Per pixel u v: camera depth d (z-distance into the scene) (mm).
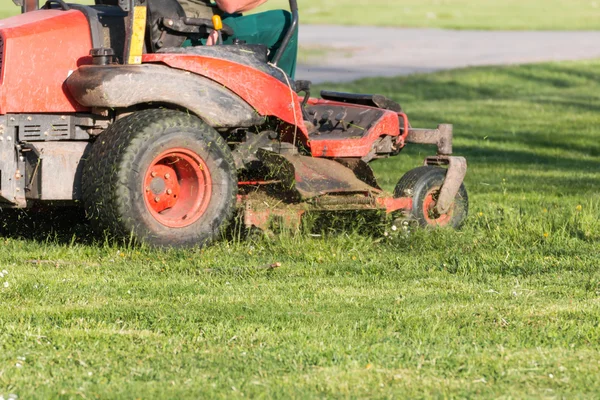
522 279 12258
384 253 13844
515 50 57000
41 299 10680
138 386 7988
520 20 73000
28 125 13039
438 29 67250
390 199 15016
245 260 13008
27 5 14562
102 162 12930
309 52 54000
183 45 14617
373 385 8133
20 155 13086
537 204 18906
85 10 13602
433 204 15812
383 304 10758
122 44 13898
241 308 10406
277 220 14078
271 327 9688
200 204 13602
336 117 16266
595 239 15258
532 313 10422
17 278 11633
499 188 21406
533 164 25859
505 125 33844
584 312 10469
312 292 11305
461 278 12289
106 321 9820
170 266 12523
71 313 10047
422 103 39250
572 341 9398
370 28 66812
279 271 12438
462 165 15852
